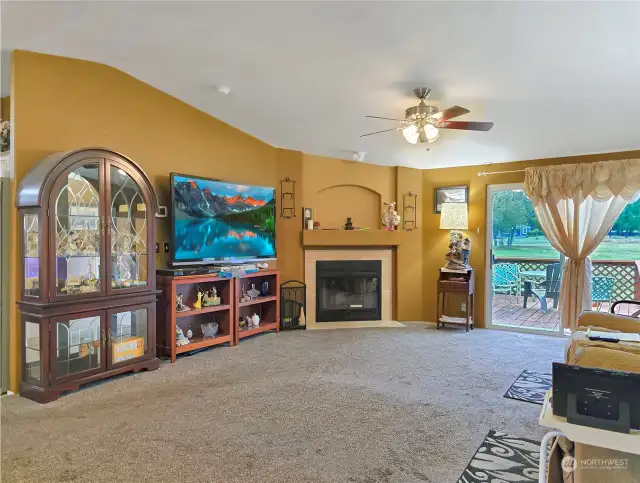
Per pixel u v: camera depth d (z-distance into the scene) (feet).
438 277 20.92
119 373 12.49
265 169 18.80
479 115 14.76
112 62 12.81
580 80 11.89
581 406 5.19
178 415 9.98
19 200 11.14
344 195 20.90
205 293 15.96
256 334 18.24
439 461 8.02
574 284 17.57
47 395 10.73
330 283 20.85
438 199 20.98
